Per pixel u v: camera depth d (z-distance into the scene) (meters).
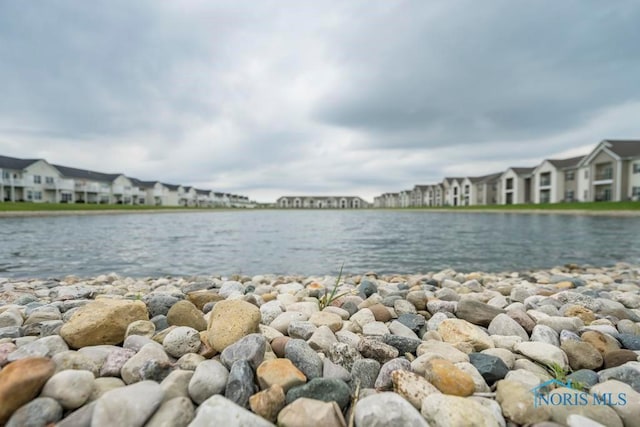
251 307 2.14
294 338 1.98
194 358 1.73
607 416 1.35
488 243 11.58
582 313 2.78
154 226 20.52
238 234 15.92
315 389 1.45
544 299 3.28
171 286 4.68
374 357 1.86
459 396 1.46
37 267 7.48
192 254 9.59
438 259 8.66
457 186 61.06
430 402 1.37
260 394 1.40
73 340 1.83
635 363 1.76
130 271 7.16
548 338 2.20
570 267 6.94
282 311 2.82
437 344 1.99
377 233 16.11
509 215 31.02
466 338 2.11
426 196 73.81
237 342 1.77
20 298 3.52
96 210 34.34
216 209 69.12
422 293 3.27
